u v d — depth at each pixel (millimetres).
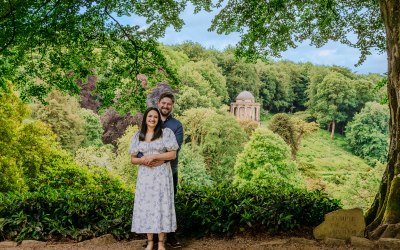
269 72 102938
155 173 4762
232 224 5793
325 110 90875
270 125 60875
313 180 42469
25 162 19172
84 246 5426
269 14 9648
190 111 51250
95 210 6297
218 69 94000
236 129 48500
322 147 79250
